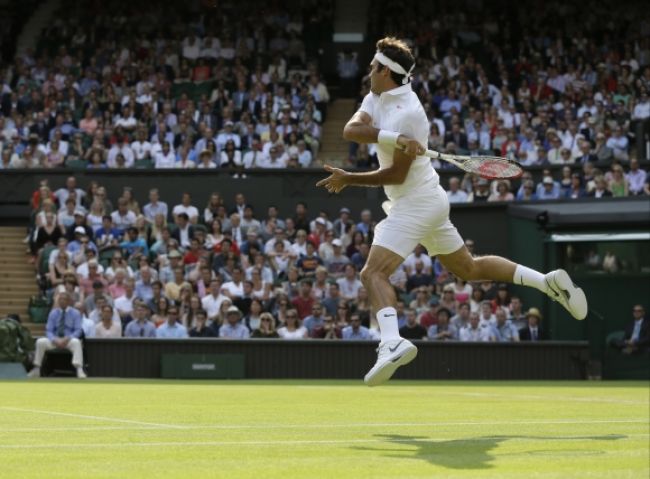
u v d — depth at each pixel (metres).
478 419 8.55
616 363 23.56
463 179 27.84
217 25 37.06
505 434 7.04
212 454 5.62
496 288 24.19
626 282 24.14
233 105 32.22
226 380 21.09
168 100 32.53
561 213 24.36
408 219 7.89
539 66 35.16
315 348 21.95
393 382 20.36
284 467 5.04
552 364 22.56
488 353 22.41
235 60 35.03
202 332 22.23
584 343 22.64
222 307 22.53
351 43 38.22
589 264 24.34
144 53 35.22
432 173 8.05
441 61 35.31
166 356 21.73
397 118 7.83
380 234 7.94
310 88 33.66
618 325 24.14
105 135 30.56
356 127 7.86
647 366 23.22
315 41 38.09
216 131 31.05
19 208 28.83
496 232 26.73
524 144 29.59
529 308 24.81
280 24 37.53
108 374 21.70
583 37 36.91
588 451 5.90
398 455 5.63
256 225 26.08
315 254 24.77
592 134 30.27
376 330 22.47
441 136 30.27
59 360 21.94
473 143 29.94
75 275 23.44
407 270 24.64
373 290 7.76
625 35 36.97
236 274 23.56
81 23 37.38
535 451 5.89
